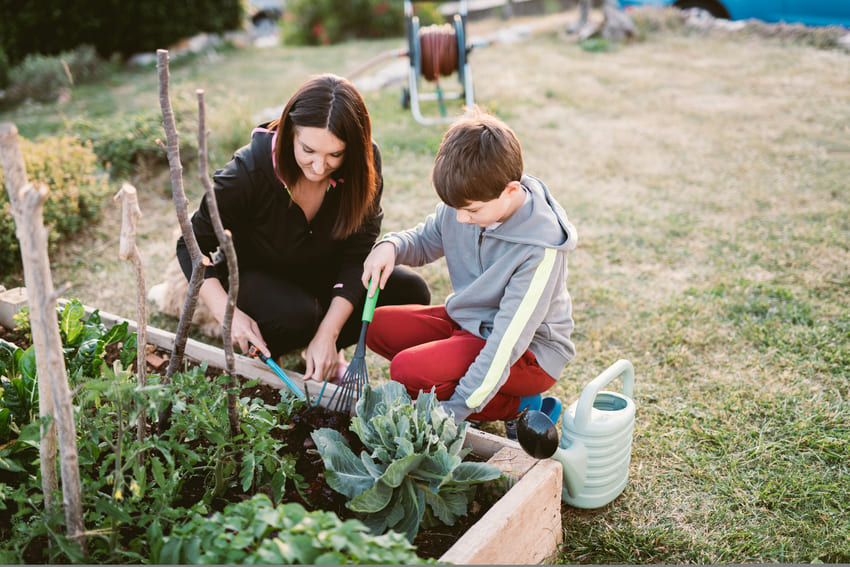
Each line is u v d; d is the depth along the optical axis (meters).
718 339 2.97
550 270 2.02
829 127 5.51
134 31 8.98
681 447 2.35
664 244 3.85
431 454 1.78
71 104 6.85
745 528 2.03
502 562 1.71
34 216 1.27
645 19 8.85
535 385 2.23
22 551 1.61
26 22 8.12
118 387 1.57
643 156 5.15
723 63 7.44
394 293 2.65
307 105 1.96
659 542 1.99
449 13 12.23
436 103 6.51
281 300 2.44
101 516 1.62
